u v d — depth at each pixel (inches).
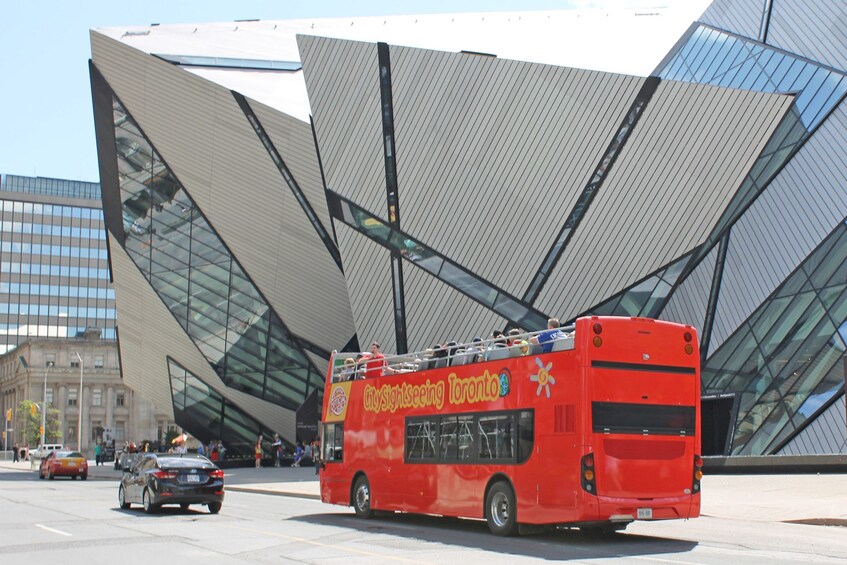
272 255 2134.6
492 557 571.8
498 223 1662.2
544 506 672.4
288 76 2089.1
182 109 1994.3
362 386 940.6
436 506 796.0
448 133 1684.3
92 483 1818.4
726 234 1550.2
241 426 2591.0
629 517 650.8
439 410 807.7
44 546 653.9
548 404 681.6
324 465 987.3
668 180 1540.4
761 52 1674.5
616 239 1584.6
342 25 2347.4
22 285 6796.3
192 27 2268.7
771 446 1337.4
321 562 544.7
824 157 1430.9
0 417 6063.0
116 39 1982.0
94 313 6958.7
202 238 2198.6
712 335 1521.9
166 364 2581.2
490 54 1781.5
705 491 1096.8
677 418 682.2
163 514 953.5
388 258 1775.3
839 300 1331.2
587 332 662.5
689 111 1509.6
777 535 714.8
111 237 2301.9
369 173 1769.2
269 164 1972.2
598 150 1569.9
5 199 6820.9
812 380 1321.4
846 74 1444.4
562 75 1582.2
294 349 2295.8
